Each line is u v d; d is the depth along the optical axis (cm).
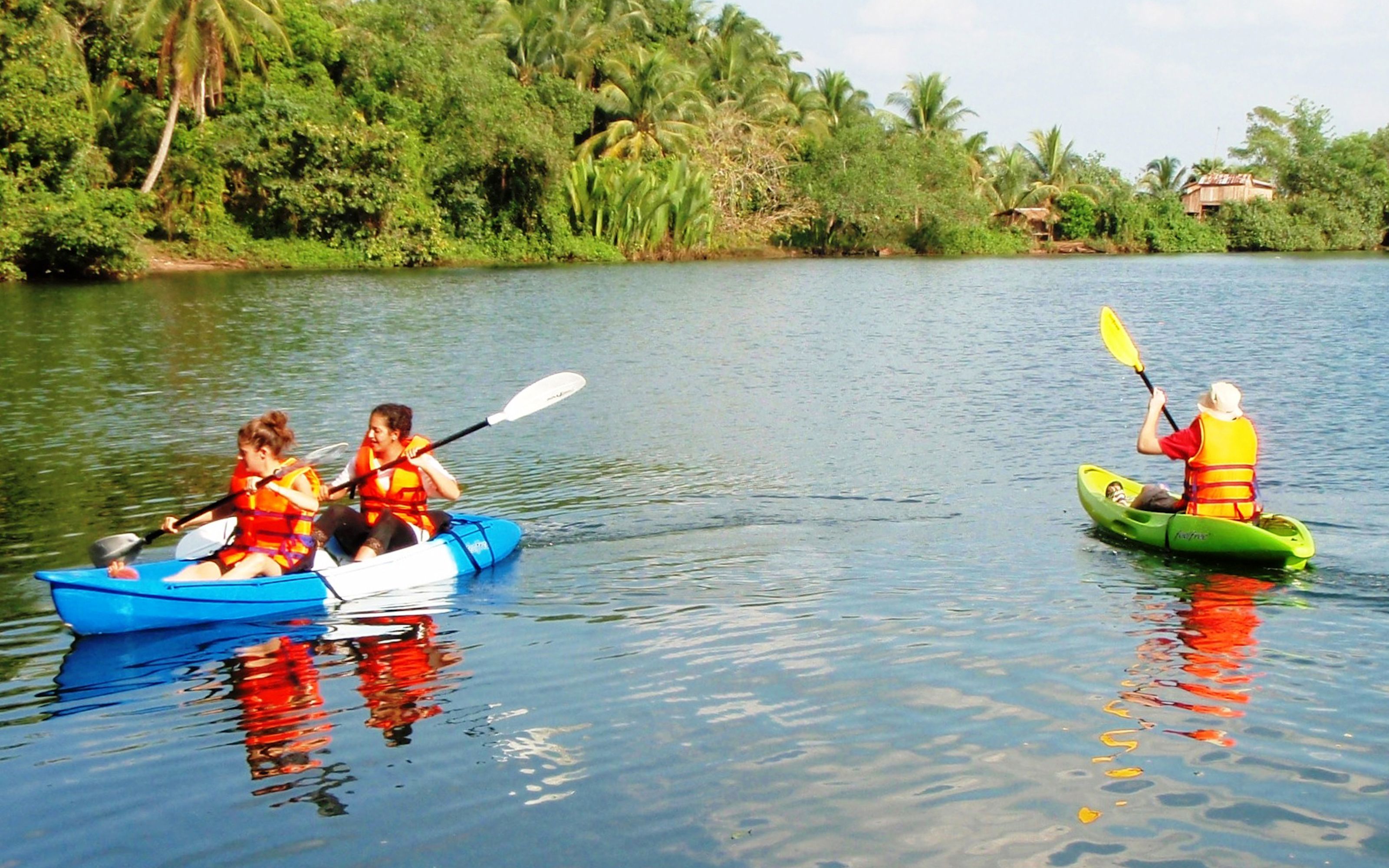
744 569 712
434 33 4612
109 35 3712
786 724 479
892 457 1055
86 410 1273
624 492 924
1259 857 377
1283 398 1336
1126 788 421
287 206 3947
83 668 559
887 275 3972
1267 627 589
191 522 659
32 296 2661
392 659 564
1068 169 7138
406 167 4144
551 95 4944
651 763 446
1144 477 977
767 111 5791
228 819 411
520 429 1189
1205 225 6869
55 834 403
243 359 1670
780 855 381
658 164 5069
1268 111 7338
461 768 445
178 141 3688
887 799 416
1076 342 1941
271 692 526
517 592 669
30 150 3175
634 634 593
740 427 1204
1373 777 426
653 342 1917
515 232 4712
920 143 6125
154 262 3644
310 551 671
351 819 409
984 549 750
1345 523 795
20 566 732
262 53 3988
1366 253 6588
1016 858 378
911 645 568
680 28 6412
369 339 1917
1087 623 598
